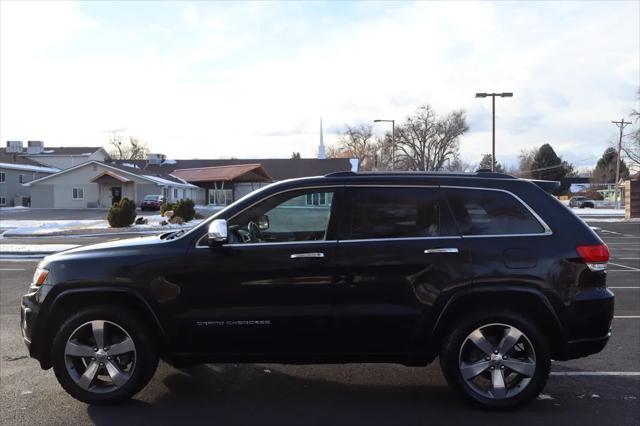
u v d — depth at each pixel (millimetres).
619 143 59062
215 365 5609
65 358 4422
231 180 58844
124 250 4469
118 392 4438
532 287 4289
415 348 4387
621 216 43062
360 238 4395
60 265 4441
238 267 4332
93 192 54781
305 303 4336
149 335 4469
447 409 4461
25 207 55031
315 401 4648
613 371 5398
